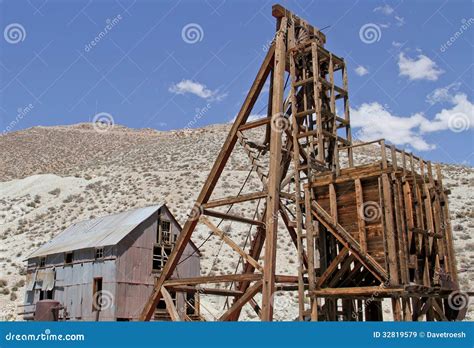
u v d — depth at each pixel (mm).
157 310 33625
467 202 56125
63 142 137875
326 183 18719
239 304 18969
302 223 19578
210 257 50531
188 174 78500
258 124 20938
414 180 18359
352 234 17906
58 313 34031
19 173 109562
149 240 35562
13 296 43312
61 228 61938
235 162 84500
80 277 34688
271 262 18484
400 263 16578
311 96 21781
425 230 18172
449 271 19312
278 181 19688
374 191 17641
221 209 62781
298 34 22406
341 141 21562
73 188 79938
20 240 59719
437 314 20391
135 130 162000
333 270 18297
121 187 76125
